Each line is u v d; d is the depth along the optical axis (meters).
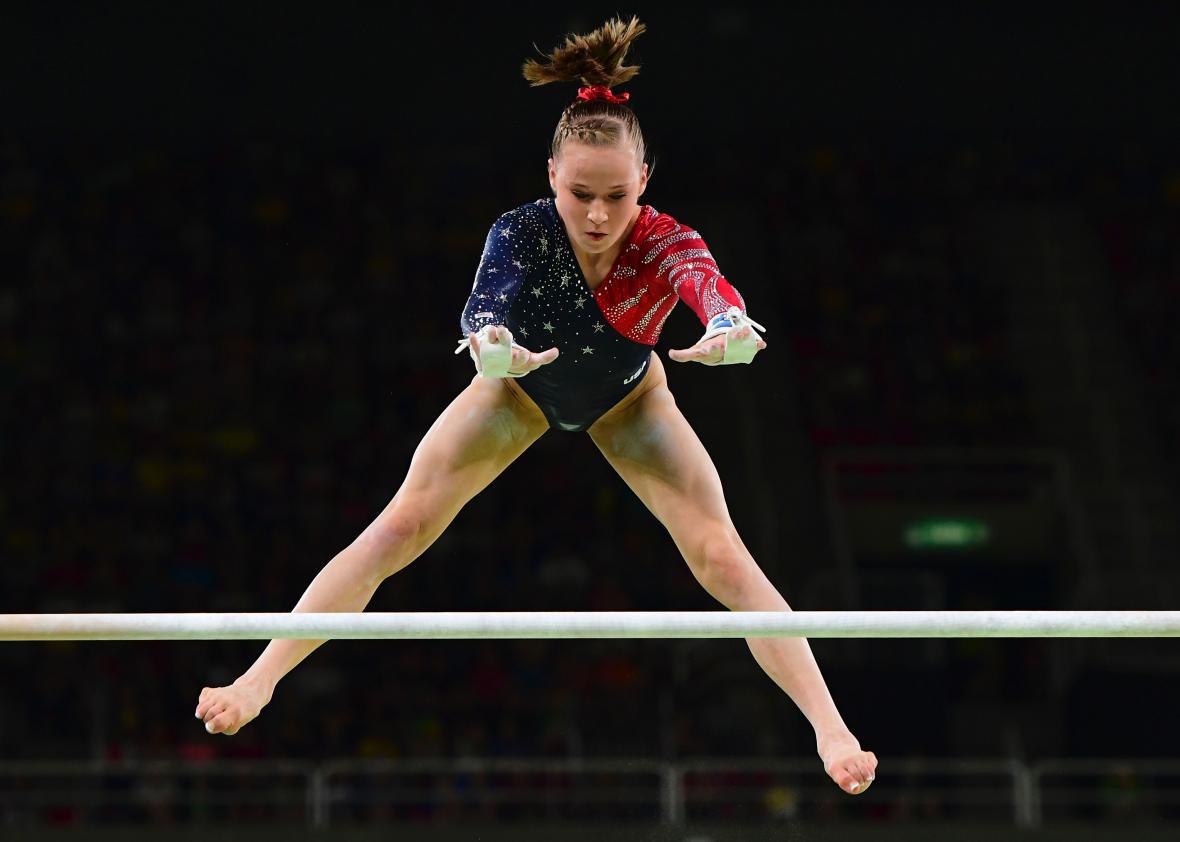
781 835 20.88
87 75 38.28
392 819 24.89
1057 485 37.31
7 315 36.84
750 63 40.06
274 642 9.01
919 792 24.70
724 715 27.83
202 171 40.09
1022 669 33.38
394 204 40.59
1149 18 39.28
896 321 40.66
